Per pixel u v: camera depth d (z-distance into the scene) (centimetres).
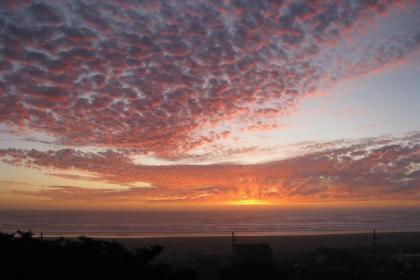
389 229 10738
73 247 1254
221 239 7094
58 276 1140
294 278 2684
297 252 5028
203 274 2784
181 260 3950
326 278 2789
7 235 1259
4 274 1093
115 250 1293
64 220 14050
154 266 1327
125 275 1216
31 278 1099
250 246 3550
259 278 1894
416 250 4950
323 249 3631
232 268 1944
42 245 1234
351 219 16838
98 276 1181
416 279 2992
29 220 13912
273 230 10338
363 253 4750
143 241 6544
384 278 3003
